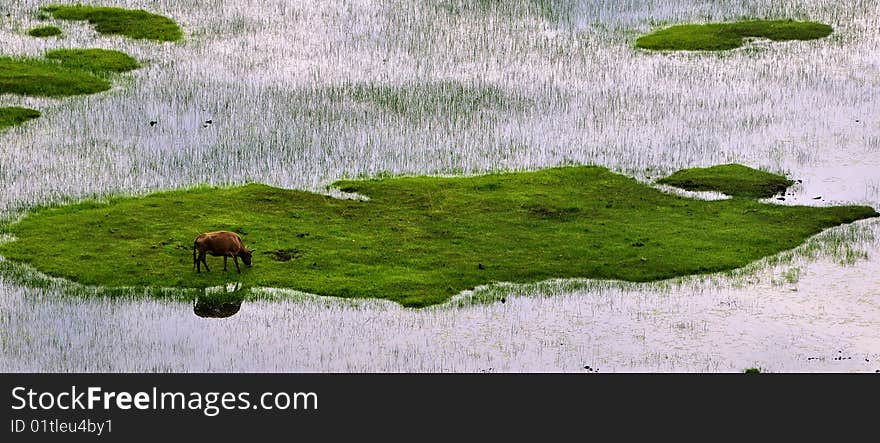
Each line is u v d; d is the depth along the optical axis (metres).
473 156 175.38
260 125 187.75
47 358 106.44
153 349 108.81
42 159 169.62
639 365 106.00
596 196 156.75
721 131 188.50
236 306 118.75
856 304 121.81
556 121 193.00
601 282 126.75
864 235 143.00
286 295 121.81
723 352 109.31
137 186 159.38
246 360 106.50
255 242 136.38
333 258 132.00
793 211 151.62
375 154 175.62
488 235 140.62
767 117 194.88
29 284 123.31
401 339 111.62
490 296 122.31
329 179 164.12
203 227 140.88
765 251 136.88
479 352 108.81
